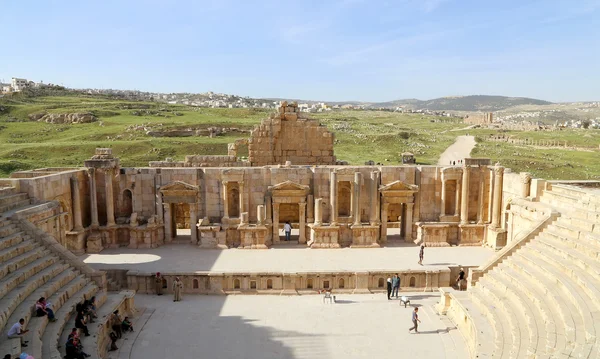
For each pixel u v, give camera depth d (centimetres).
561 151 12025
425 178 3875
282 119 4431
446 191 3959
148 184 3841
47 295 2342
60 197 3384
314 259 3431
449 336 2488
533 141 14400
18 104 16300
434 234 3831
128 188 3838
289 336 2464
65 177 3456
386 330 2548
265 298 3002
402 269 3153
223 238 3728
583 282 2264
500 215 3809
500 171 3712
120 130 11556
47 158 8319
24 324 2028
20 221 2723
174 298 2948
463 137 14938
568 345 1894
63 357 2006
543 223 2991
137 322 2619
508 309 2406
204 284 3075
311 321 2655
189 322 2625
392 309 2836
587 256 2494
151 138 10638
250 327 2569
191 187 3738
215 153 9488
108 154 3797
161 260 3403
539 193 3441
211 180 3794
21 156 8238
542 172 8925
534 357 1889
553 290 2356
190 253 3591
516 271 2745
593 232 2644
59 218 3150
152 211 3862
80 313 2227
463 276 3119
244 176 3778
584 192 3028
